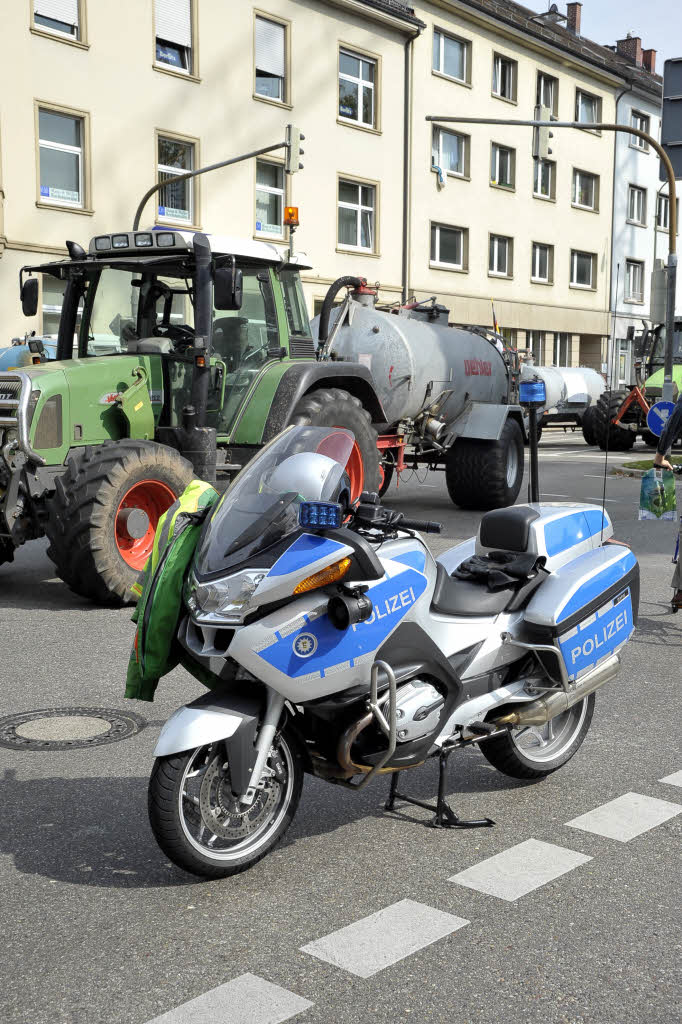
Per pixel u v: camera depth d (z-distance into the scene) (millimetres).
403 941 3176
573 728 4645
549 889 3527
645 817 4141
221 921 3305
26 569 9570
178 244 8516
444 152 31984
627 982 2955
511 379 15047
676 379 23062
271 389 9227
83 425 8133
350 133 28078
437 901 3439
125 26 22375
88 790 4383
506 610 4227
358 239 28984
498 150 34594
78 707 5484
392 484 17328
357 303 12781
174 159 23938
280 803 3736
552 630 4176
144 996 2885
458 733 4016
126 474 7680
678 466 18328
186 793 3600
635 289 43250
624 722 5324
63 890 3516
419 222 30781
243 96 25047
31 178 20906
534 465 7090
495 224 34250
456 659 4023
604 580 4434
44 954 3104
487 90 33375
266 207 26188
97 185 22203
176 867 3699
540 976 2982
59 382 7953
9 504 7766
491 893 3496
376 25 28625
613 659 4535
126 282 8938
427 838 3953
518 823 4090
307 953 3105
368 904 3418
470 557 4531
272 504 3486
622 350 42438
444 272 32094
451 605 4039
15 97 20500
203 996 2883
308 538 3418
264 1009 2824
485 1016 2793
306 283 27094
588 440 24391
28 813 4148
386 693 3678
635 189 42906
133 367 8484
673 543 10766
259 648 3371
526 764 4391
